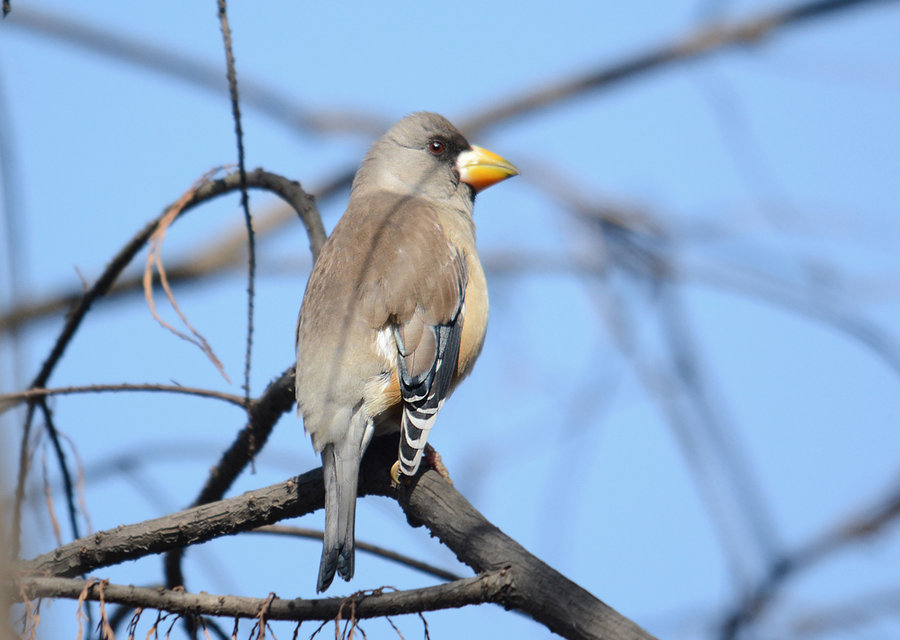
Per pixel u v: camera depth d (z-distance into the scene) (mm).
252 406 8539
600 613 5637
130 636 5820
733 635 8633
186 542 7117
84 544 6980
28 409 7855
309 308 8977
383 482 8250
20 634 4934
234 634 5832
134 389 7969
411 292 8883
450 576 8109
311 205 9953
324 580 7121
